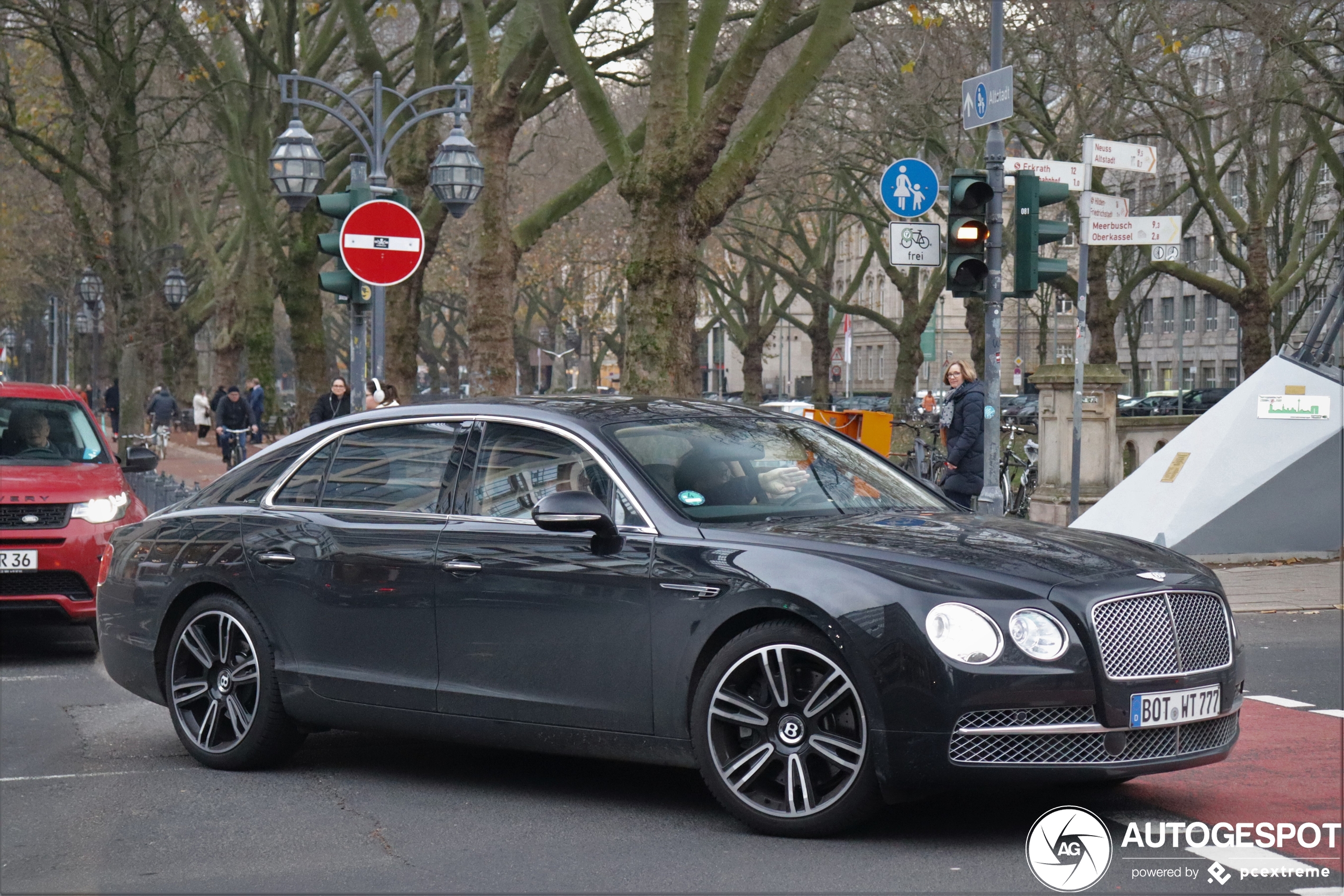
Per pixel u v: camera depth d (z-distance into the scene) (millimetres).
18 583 10117
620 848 5238
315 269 33562
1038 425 20312
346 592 6414
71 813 5992
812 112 34250
